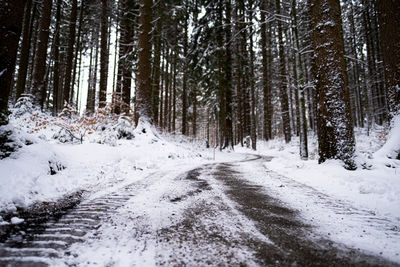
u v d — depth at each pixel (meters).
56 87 16.03
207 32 16.14
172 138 15.88
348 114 5.92
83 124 7.71
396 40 6.44
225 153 15.96
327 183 4.69
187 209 2.87
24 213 2.54
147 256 1.67
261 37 20.23
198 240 1.96
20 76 12.75
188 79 20.84
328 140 6.09
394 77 6.51
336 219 2.60
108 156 6.37
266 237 2.05
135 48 13.03
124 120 9.68
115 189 3.99
